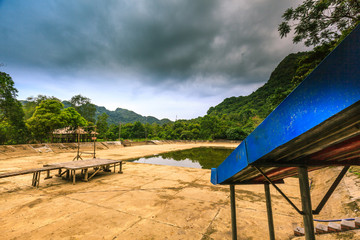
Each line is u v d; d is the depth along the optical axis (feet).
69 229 10.99
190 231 10.86
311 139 2.81
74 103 161.07
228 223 11.91
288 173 5.78
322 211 12.75
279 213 13.43
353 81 1.74
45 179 23.99
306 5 25.95
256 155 3.73
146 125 205.98
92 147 81.82
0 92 57.16
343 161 4.46
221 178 6.18
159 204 15.30
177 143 158.71
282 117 2.93
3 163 37.86
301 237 9.36
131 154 64.90
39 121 73.87
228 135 166.40
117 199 16.47
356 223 8.14
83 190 19.25
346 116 2.08
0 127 63.21
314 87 2.30
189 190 19.40
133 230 10.94
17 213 13.28
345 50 1.87
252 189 19.67
